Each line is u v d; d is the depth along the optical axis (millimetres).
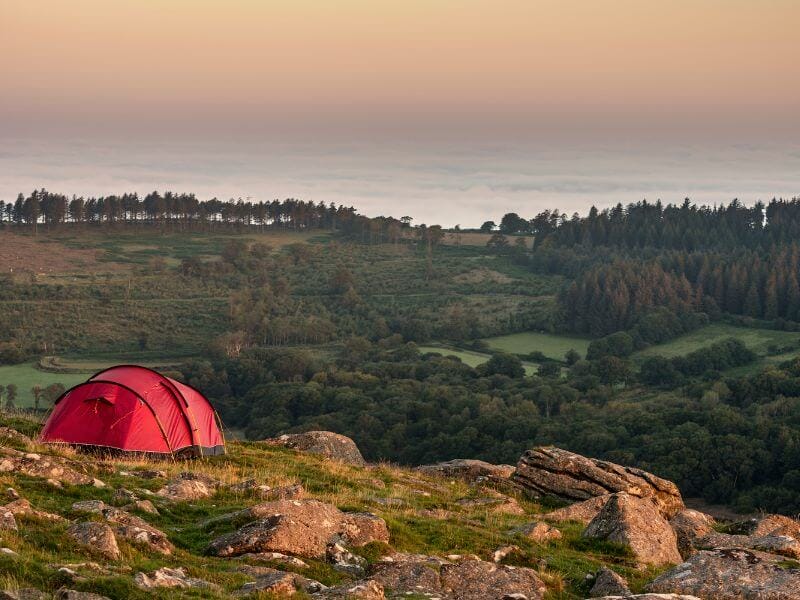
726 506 92375
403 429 124812
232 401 159375
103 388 23766
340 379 162000
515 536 18062
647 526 18531
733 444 97938
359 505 19047
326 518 15758
